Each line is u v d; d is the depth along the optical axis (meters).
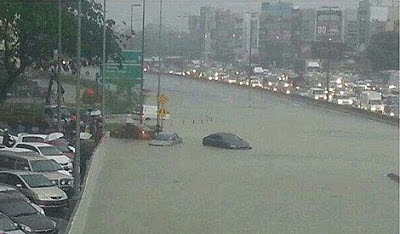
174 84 147.38
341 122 87.12
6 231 23.36
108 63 67.31
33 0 55.56
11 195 27.05
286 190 41.75
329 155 59.03
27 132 55.62
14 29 56.69
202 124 78.81
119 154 54.66
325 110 101.69
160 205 35.69
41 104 76.50
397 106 104.19
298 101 114.38
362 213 35.53
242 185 42.84
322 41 175.25
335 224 32.62
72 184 34.22
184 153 56.44
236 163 52.38
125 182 42.25
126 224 31.02
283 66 193.38
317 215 34.62
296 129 78.12
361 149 63.53
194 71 187.50
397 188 43.22
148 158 52.91
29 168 34.62
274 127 79.19
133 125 65.25
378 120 90.00
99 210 34.16
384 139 71.62
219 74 172.00
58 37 52.75
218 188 41.41
